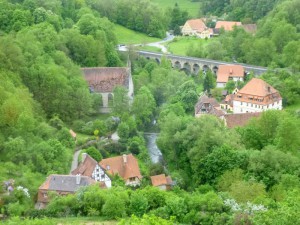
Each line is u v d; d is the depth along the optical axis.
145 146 174.50
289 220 77.69
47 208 113.44
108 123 181.62
